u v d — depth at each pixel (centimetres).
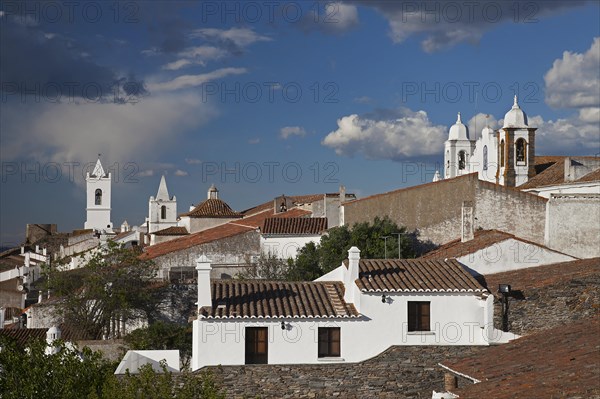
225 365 3634
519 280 4091
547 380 2248
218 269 6781
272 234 7056
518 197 5553
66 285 6138
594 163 6738
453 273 3988
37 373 3150
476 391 2358
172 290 5991
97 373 3275
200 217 9412
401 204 6050
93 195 16000
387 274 3934
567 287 3844
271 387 3638
